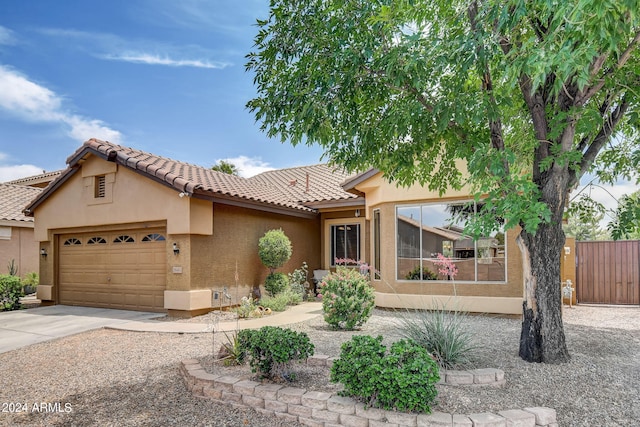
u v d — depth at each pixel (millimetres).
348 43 6273
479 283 11555
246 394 5469
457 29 6020
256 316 11758
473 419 4445
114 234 14461
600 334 8898
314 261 17609
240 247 14172
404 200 12578
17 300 15008
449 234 11961
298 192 18469
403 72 6023
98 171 14258
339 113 6945
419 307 12164
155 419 5160
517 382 5707
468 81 6980
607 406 5074
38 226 16125
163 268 13156
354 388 4871
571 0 3906
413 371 4727
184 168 15062
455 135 7465
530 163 7848
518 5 4664
